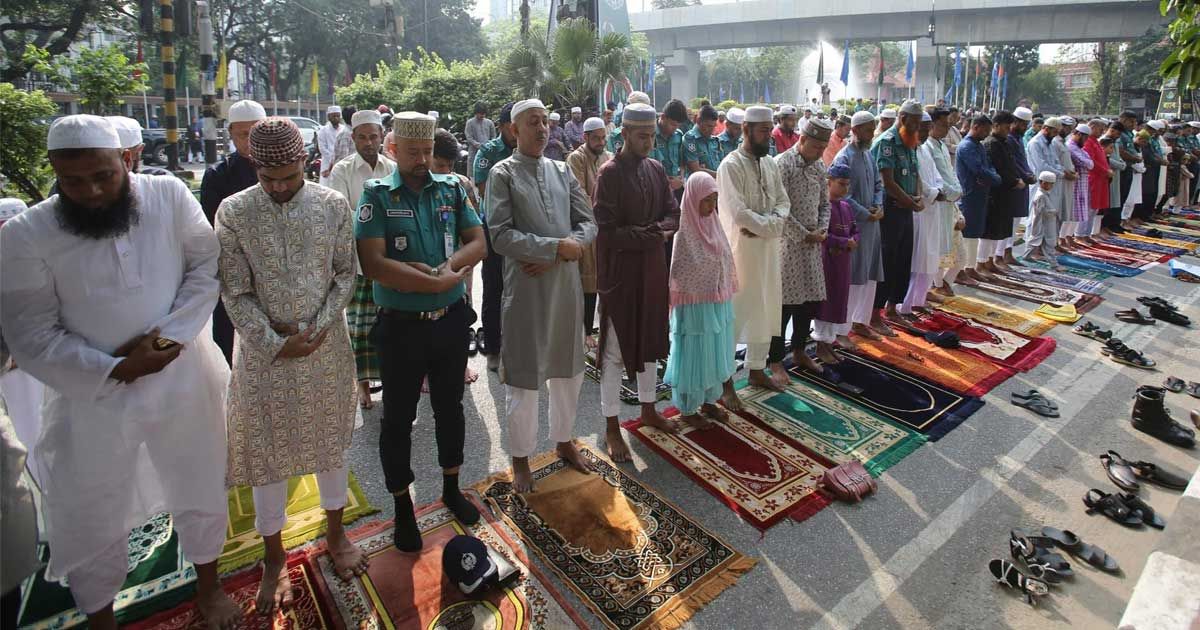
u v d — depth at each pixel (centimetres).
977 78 4653
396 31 1551
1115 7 3334
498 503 312
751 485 331
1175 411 423
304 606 248
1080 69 6825
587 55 1459
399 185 265
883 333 544
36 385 284
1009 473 351
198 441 225
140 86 1002
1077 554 284
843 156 473
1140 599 194
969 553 288
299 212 234
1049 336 557
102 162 195
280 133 222
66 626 238
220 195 348
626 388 440
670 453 358
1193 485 244
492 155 507
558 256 297
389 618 241
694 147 698
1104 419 412
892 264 533
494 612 245
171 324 211
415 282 257
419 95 1698
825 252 454
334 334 249
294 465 244
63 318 206
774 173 412
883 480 343
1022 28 3541
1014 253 855
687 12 4278
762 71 6662
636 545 284
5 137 759
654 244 335
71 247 199
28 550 208
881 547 290
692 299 365
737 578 267
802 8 3900
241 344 238
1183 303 657
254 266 231
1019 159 696
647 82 4088
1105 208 930
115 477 211
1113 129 925
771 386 442
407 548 276
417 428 386
